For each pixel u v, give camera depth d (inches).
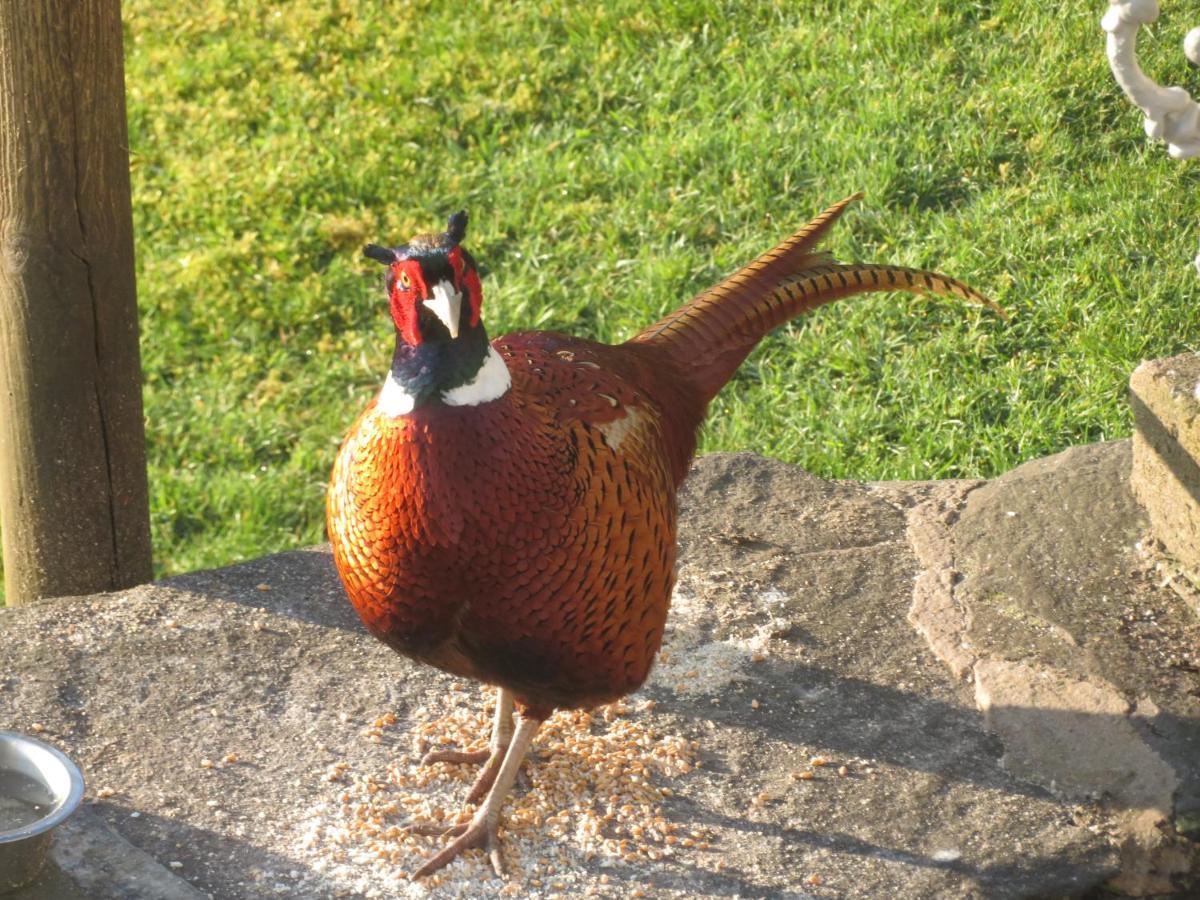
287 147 545.6
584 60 550.3
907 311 423.2
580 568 199.5
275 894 213.5
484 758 243.6
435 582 198.5
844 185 465.7
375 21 595.5
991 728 248.4
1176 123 230.8
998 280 421.4
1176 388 276.4
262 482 440.5
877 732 249.9
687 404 243.6
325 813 230.8
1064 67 480.4
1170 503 281.0
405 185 521.0
